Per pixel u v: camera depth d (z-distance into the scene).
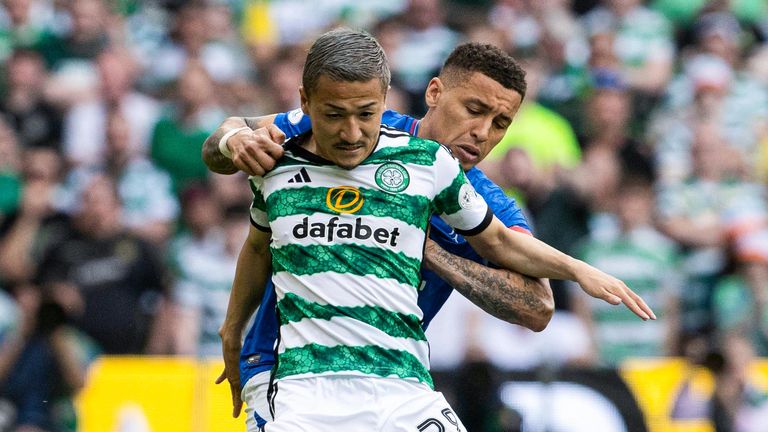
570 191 37.66
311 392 15.05
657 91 45.94
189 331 34.59
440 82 17.44
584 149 40.53
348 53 14.59
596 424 29.75
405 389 15.20
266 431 15.07
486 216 16.03
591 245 36.97
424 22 45.03
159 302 35.44
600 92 41.81
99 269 35.59
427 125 17.45
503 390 29.69
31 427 30.62
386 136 15.55
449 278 16.89
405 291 15.34
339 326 15.09
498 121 17.19
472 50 17.09
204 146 16.67
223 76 43.88
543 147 39.22
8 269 36.56
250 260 16.86
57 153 41.12
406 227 15.33
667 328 35.66
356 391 15.02
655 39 47.28
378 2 47.44
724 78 46.66
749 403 31.02
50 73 43.62
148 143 41.06
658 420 30.28
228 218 35.88
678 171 41.53
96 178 36.78
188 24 44.75
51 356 31.12
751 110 46.25
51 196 39.28
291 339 15.31
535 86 42.59
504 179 37.28
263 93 43.59
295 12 47.16
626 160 39.97
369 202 15.25
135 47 45.84
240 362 17.53
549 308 17.19
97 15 44.91
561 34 45.44
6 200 38.41
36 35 44.56
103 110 41.84
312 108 14.84
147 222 38.69
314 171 15.34
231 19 46.69
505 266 16.80
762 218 38.44
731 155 41.75
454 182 15.71
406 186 15.38
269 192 15.52
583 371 30.12
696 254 38.12
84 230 36.34
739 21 50.75
